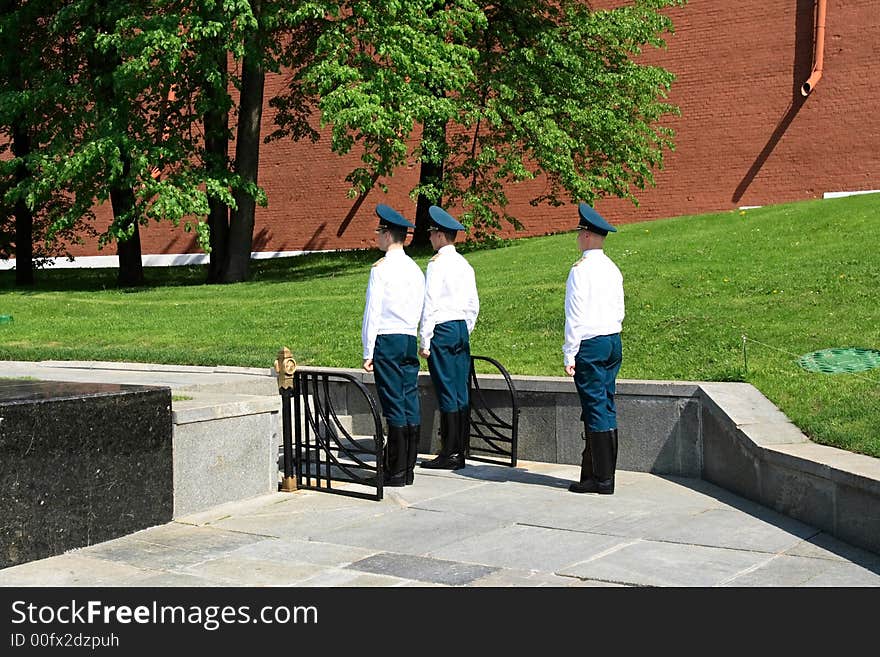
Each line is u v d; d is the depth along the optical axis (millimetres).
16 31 21719
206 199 19562
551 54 22281
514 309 13141
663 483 8031
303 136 26125
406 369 8102
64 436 6250
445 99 20453
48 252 28672
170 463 7039
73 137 21266
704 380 9125
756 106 24266
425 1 19766
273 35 21328
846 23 23062
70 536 6277
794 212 17594
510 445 9305
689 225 18594
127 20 18906
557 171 22250
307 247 30906
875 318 10406
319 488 8031
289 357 8055
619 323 7660
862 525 5922
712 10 24797
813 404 7750
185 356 12422
